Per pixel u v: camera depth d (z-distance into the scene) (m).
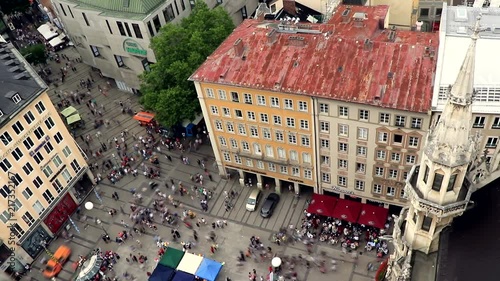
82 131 102.38
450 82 55.75
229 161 81.94
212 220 79.38
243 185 84.31
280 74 66.25
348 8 76.88
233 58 70.56
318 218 75.88
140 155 93.75
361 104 60.25
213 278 67.38
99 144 98.19
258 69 68.00
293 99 65.38
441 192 38.31
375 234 70.88
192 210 81.50
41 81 76.50
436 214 39.66
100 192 87.88
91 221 83.19
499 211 41.03
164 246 76.19
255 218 78.50
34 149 75.38
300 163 73.94
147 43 96.81
